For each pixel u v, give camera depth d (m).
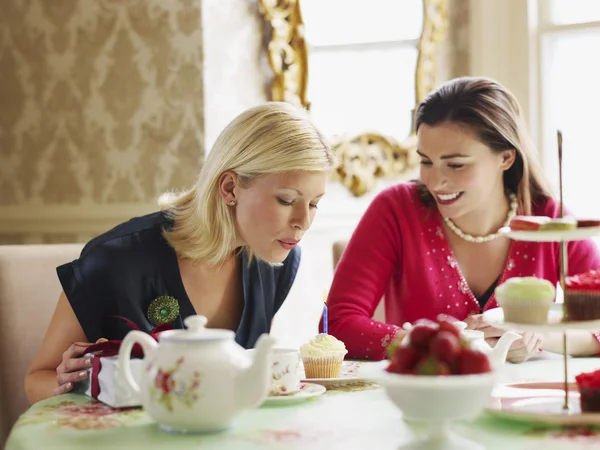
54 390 1.41
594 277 1.23
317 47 3.25
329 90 3.26
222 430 1.10
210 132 3.08
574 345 1.79
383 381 0.98
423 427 1.11
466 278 2.17
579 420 1.08
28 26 3.28
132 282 1.65
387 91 3.28
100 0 3.18
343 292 2.10
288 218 1.58
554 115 3.26
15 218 3.30
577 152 3.25
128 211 3.16
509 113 2.05
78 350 1.45
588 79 3.21
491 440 1.04
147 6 3.12
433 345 0.99
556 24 3.24
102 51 3.19
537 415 1.09
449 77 3.29
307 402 1.30
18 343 1.93
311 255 3.16
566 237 1.14
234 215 1.64
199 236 1.67
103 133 3.19
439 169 2.01
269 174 1.55
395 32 3.26
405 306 2.18
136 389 1.16
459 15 3.28
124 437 1.07
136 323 1.65
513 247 2.12
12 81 3.30
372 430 1.10
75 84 3.22
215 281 1.74
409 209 2.19
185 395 1.06
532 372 1.54
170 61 3.10
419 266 2.15
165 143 3.11
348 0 3.25
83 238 3.22
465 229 2.15
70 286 1.64
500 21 3.25
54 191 3.26
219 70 3.09
